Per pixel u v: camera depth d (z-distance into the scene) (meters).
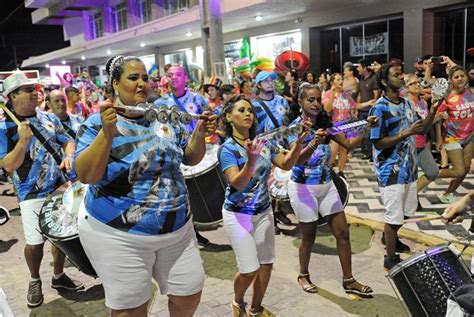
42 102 7.60
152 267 2.73
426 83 7.03
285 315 3.93
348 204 6.68
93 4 28.58
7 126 4.04
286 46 15.38
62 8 30.06
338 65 14.23
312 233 4.21
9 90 3.99
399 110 4.25
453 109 6.06
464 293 2.26
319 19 13.80
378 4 12.20
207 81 9.70
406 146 4.32
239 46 17.38
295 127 3.29
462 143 6.20
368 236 5.59
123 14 26.98
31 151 4.14
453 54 11.43
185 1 21.27
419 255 2.87
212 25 9.52
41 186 4.21
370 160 9.56
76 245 3.61
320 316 3.89
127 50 24.78
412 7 11.47
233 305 3.71
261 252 3.56
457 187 6.57
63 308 4.30
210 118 2.83
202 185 5.04
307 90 3.93
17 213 7.77
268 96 5.32
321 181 4.09
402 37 12.32
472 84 8.30
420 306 2.82
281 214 6.14
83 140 2.52
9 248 6.00
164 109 2.55
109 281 2.60
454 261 2.84
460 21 11.16
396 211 4.38
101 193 2.55
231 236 3.48
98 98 11.96
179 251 2.74
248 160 3.09
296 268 4.85
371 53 13.17
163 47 22.70
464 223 5.54
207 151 5.40
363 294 4.14
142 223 2.54
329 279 4.55
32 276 4.34
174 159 2.66
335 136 4.11
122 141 2.50
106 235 2.54
